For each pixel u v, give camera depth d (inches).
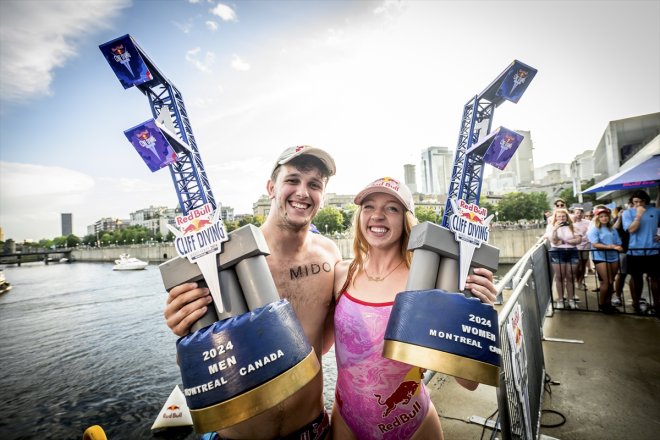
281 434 82.8
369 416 74.5
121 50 65.5
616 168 961.5
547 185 4441.4
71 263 4729.3
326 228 2753.4
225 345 53.2
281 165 87.2
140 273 2519.7
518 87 75.7
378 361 73.7
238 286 62.6
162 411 381.7
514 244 1595.7
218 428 50.8
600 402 142.0
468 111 82.9
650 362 173.0
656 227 243.8
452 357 55.4
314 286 92.5
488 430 122.9
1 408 494.3
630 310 258.7
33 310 1223.5
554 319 251.4
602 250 261.6
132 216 7362.2
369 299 78.3
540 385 140.1
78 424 441.4
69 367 644.1
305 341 58.9
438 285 65.4
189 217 63.9
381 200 79.0
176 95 74.7
